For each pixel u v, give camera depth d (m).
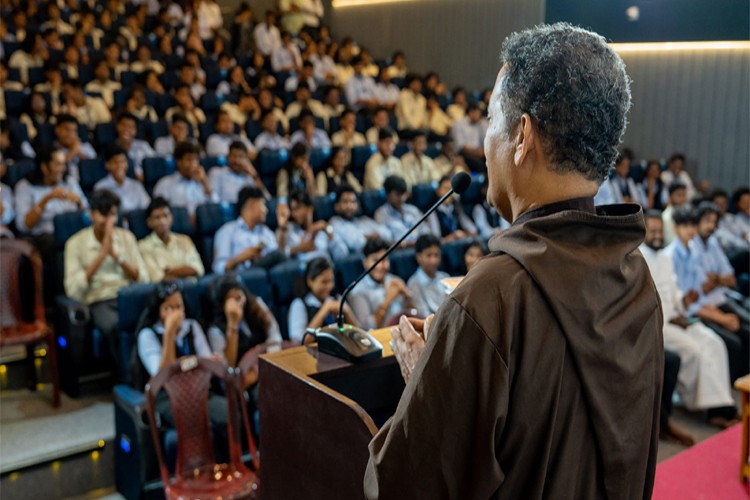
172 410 2.67
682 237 4.53
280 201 4.55
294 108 7.15
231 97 7.16
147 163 5.06
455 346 0.70
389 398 1.11
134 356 3.01
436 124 7.87
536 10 8.04
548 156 0.76
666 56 7.20
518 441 0.71
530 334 0.70
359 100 8.06
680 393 3.96
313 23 9.84
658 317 0.83
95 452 3.07
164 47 8.31
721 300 4.50
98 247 3.68
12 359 3.58
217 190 5.18
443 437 0.70
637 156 7.48
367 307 3.72
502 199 0.83
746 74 6.75
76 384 3.47
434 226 5.29
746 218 6.15
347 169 5.92
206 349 3.16
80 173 4.72
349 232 4.78
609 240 0.76
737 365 4.29
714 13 6.83
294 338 3.32
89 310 3.52
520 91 0.77
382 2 9.84
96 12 8.46
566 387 0.72
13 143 5.23
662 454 3.60
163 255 3.96
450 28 9.08
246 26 9.52
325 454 0.91
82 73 6.86
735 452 2.68
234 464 2.72
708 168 7.05
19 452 2.95
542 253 0.71
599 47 0.76
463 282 0.73
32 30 7.45
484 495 0.69
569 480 0.73
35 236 4.12
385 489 0.71
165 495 2.77
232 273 3.45
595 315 0.72
